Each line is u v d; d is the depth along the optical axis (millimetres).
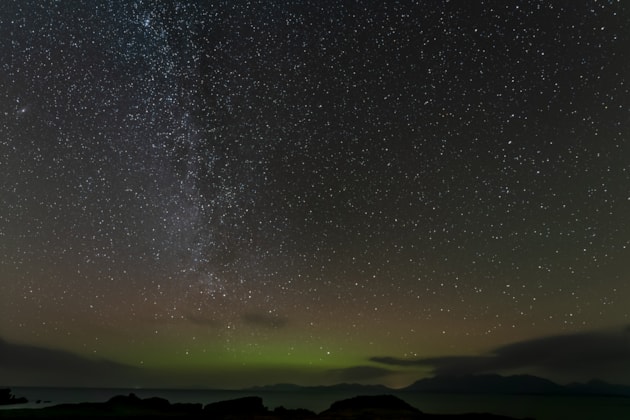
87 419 20547
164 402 25297
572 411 58344
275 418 21734
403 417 22391
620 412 56688
